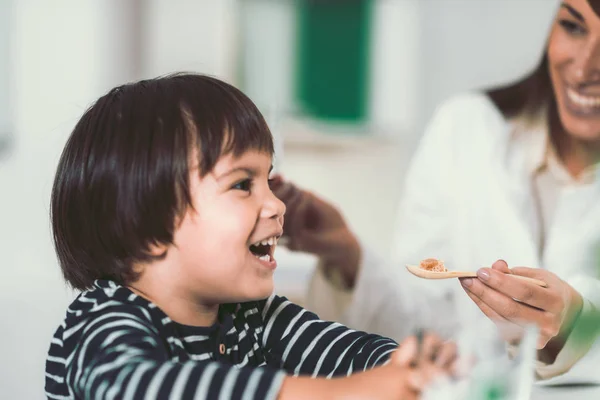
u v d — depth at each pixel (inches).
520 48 70.7
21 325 60.5
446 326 47.8
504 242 48.3
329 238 48.5
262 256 26.3
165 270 25.3
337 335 29.1
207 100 25.5
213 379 20.3
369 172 79.0
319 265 50.3
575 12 44.7
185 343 25.0
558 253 46.0
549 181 48.9
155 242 24.7
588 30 44.4
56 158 58.1
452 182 52.3
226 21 77.2
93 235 25.5
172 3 75.5
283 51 82.2
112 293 24.4
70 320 24.3
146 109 25.3
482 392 22.5
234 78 78.2
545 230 48.1
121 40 73.5
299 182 77.4
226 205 24.6
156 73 75.1
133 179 24.5
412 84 80.0
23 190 66.2
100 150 25.2
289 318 29.5
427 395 21.3
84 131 25.9
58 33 72.2
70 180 25.8
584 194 46.7
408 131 79.7
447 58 76.2
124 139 24.9
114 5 72.9
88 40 72.5
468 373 22.3
